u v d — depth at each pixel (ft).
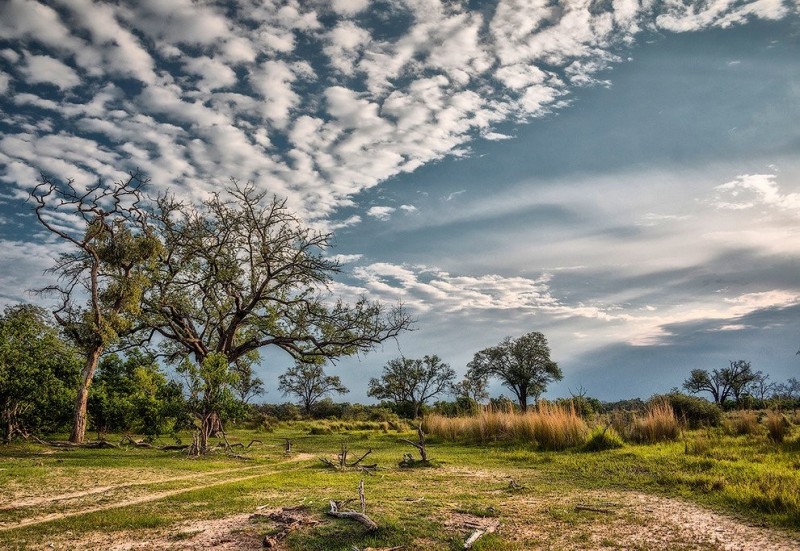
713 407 75.66
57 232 76.59
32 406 70.79
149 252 85.30
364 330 108.99
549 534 24.88
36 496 35.27
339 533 25.02
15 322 73.05
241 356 113.80
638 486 35.70
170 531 26.22
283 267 103.71
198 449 65.10
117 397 82.74
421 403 238.07
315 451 74.64
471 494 34.19
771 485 31.24
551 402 84.38
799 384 197.88
